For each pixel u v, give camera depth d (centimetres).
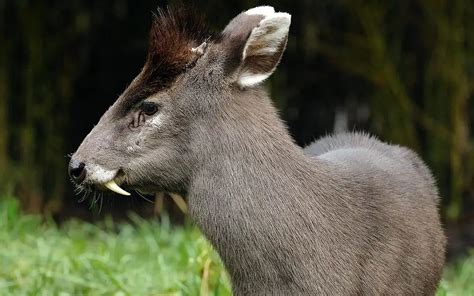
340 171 809
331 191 789
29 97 1720
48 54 1725
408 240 820
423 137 1759
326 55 1736
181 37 785
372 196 811
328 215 780
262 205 766
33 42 1711
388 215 811
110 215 1543
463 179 1727
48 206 1703
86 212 1702
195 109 776
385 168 851
